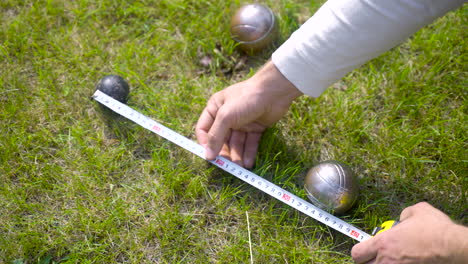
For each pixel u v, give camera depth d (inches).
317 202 37.5
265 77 37.4
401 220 35.3
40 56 43.3
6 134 40.4
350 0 34.2
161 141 41.0
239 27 42.9
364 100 42.3
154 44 44.3
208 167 40.1
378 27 34.3
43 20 44.4
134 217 38.8
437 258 32.4
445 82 42.5
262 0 46.1
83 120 41.4
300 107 42.1
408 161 40.1
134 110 40.8
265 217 38.8
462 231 32.5
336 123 41.3
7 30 43.9
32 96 41.9
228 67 44.1
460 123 40.8
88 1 45.6
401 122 41.6
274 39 43.9
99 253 37.6
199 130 39.5
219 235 38.6
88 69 42.9
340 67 36.0
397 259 33.2
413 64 43.3
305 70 36.2
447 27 43.9
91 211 38.7
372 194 39.6
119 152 40.4
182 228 38.4
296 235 38.5
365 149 40.7
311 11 45.9
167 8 45.6
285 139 41.2
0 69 42.6
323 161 39.4
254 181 38.8
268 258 37.9
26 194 39.1
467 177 39.5
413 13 33.8
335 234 38.6
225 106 37.8
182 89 42.8
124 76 43.1
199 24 44.8
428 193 39.7
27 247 37.4
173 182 39.2
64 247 38.1
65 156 40.1
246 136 40.4
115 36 44.7
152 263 37.9
